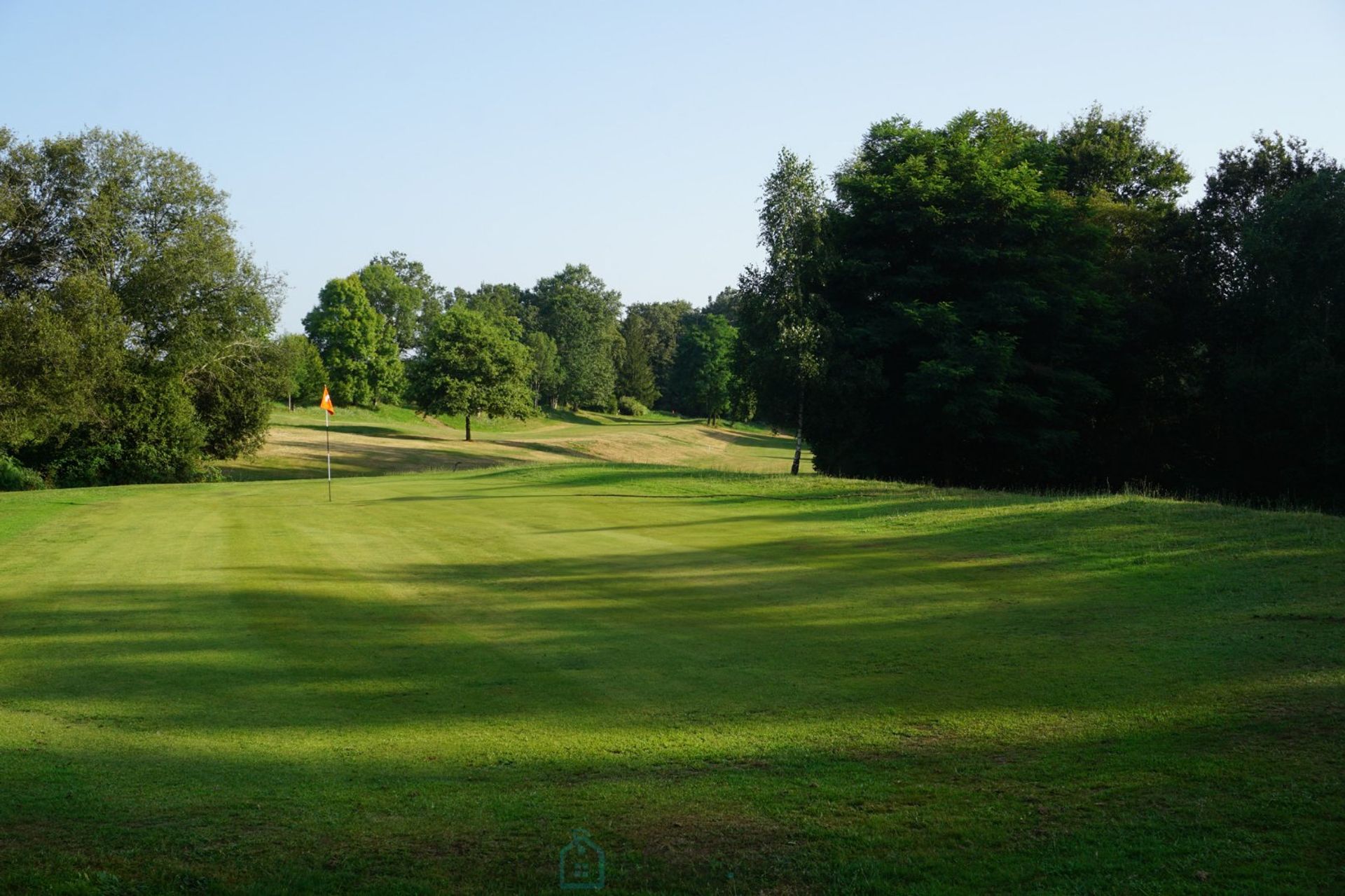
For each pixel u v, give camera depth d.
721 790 6.13
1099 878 4.59
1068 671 8.70
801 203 36.66
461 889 4.76
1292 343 34.28
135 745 7.50
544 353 118.06
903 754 6.73
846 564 15.09
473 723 7.97
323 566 16.08
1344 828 4.98
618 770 6.68
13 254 41.47
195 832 5.57
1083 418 41.28
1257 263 35.88
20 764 6.95
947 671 9.00
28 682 9.48
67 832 5.57
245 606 12.98
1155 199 46.56
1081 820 5.30
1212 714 7.08
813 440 39.47
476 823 5.67
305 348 87.19
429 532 19.97
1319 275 33.75
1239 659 8.56
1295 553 13.12
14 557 17.19
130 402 44.75
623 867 4.98
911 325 36.72
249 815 5.88
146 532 20.38
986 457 40.41
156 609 12.84
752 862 4.99
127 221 44.31
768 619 11.69
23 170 41.03
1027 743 6.81
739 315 38.47
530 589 13.97
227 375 49.69
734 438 102.31
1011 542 15.88
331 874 4.97
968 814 5.51
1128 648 9.38
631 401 137.00
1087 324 39.62
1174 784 5.74
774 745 7.11
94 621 12.11
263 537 19.48
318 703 8.67
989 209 38.88
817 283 37.81
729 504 23.28
